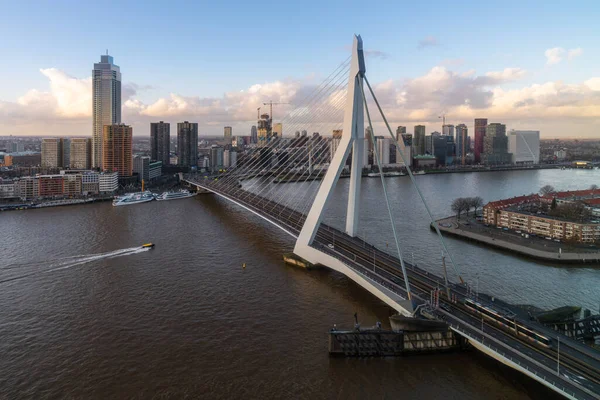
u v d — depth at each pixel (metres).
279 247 164.50
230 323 98.50
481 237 177.38
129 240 174.75
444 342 86.75
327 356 84.75
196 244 168.62
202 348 87.75
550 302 110.88
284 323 98.38
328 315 102.38
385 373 79.44
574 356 73.88
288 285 121.88
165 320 100.12
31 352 86.31
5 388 74.62
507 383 76.00
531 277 130.50
